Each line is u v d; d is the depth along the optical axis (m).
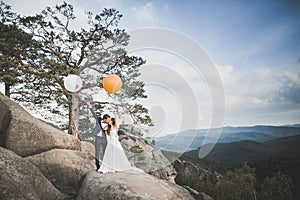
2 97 6.55
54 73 9.60
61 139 6.26
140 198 3.40
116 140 4.20
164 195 3.77
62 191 5.25
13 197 3.80
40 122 6.60
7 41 9.04
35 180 4.54
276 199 12.09
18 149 5.63
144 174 4.52
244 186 13.16
